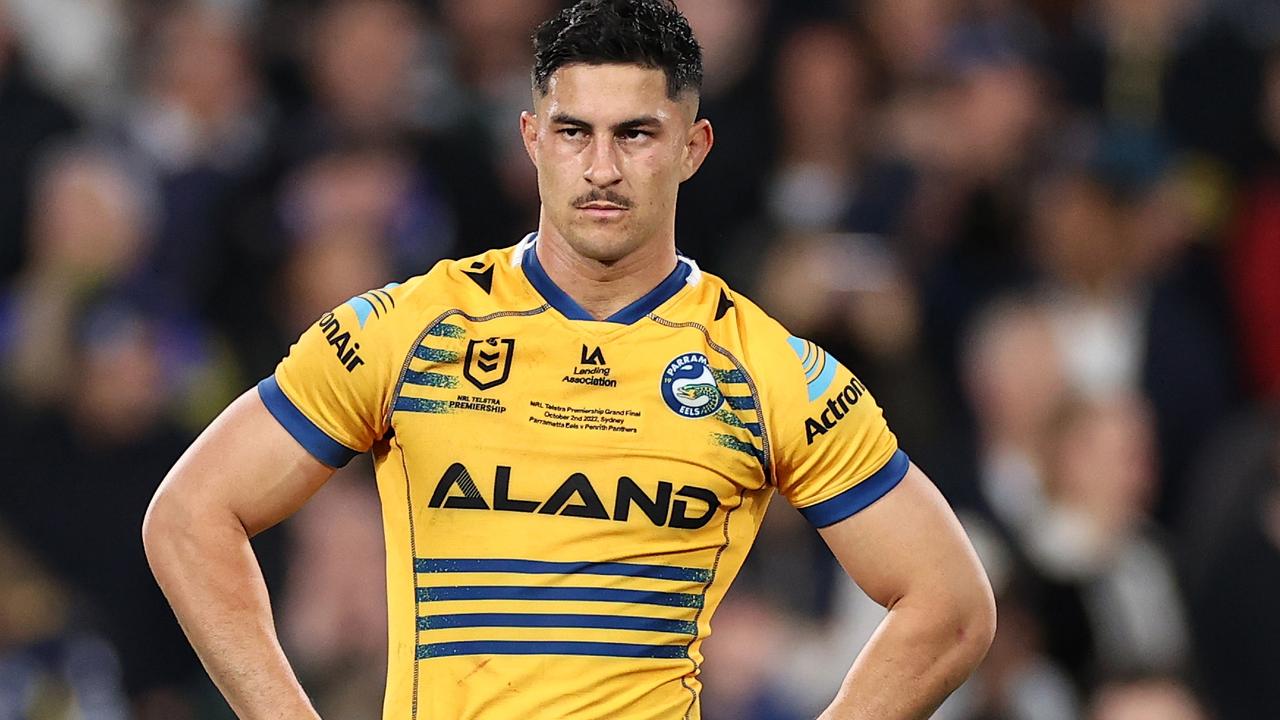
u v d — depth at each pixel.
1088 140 38.66
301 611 29.80
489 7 39.19
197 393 34.56
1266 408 32.53
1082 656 29.28
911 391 31.42
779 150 37.62
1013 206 36.50
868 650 15.89
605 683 15.23
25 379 33.47
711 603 15.69
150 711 31.98
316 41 39.25
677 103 15.41
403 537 15.47
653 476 15.34
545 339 15.52
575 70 15.21
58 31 40.09
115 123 38.34
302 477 15.59
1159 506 35.09
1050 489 30.55
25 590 30.92
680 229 36.97
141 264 35.94
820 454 15.69
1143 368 35.50
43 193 36.47
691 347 15.62
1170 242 37.19
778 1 39.34
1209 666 29.92
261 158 37.31
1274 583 29.91
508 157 37.44
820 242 34.88
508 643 15.20
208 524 15.49
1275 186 38.41
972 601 15.92
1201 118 39.22
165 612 32.50
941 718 28.03
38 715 30.36
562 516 15.25
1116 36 39.66
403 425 15.38
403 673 15.43
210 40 38.62
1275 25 40.47
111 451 33.03
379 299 15.66
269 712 15.41
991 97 37.16
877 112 38.16
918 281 35.47
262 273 35.97
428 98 38.41
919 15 39.47
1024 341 31.70
